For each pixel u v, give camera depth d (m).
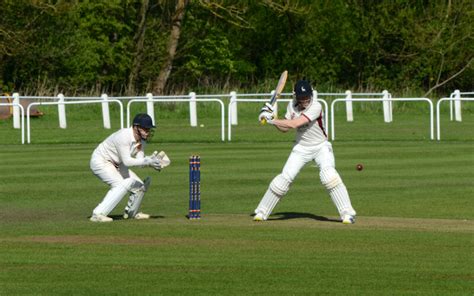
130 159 30.97
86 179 43.34
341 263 24.00
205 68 126.81
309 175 44.81
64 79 115.75
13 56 112.31
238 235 28.17
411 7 129.75
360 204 35.22
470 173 45.19
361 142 63.34
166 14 123.06
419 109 99.00
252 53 133.75
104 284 21.69
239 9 115.56
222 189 39.78
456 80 130.75
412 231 28.89
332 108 65.12
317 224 30.42
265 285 21.56
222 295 20.64
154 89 119.38
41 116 88.75
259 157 53.53
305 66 130.50
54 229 29.39
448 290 21.16
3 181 42.56
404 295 20.67
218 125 80.94
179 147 60.47
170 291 21.02
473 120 85.62
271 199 31.16
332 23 129.12
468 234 28.33
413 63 128.50
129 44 119.69
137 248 26.06
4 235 28.25
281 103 96.50
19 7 109.12
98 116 90.12
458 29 127.06
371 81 129.62
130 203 31.53
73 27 114.50
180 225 30.17
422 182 41.81
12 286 21.52
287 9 115.56
